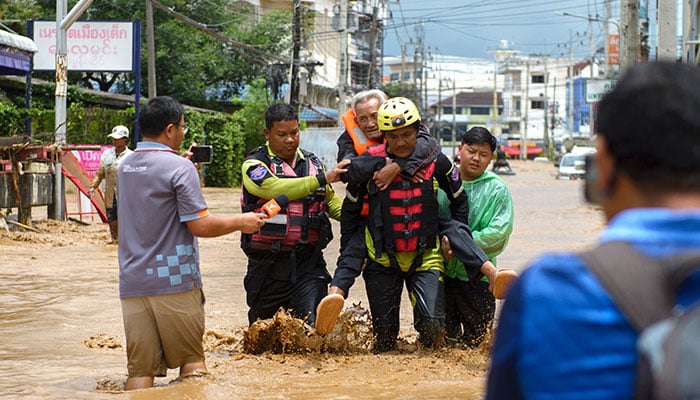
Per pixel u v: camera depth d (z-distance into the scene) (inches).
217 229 239.0
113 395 227.6
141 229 236.5
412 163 278.2
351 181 280.2
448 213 298.5
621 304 70.2
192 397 225.3
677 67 77.0
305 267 300.4
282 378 251.9
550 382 71.2
